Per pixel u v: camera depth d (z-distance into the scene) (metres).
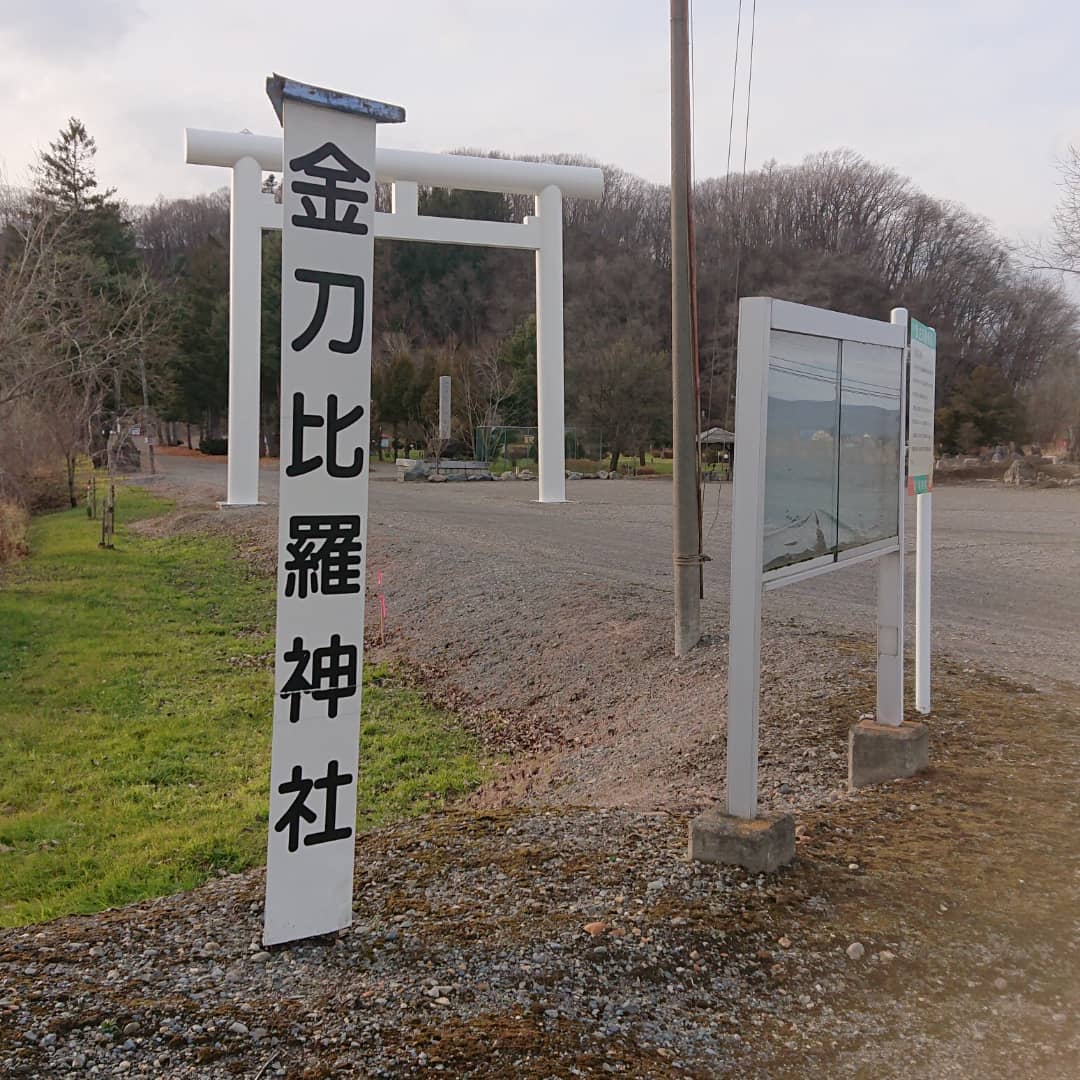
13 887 6.13
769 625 10.27
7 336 21.28
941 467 43.72
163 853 6.55
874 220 68.12
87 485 33.34
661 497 30.55
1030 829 4.90
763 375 4.28
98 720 9.91
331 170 3.63
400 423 53.34
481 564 15.19
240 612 15.35
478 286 74.25
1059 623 10.99
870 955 3.74
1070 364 50.41
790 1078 3.03
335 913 3.76
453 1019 3.14
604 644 10.48
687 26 8.73
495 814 5.58
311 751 3.69
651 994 3.43
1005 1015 3.39
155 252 89.88
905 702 7.26
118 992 3.22
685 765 6.86
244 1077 2.79
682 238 8.94
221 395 60.59
